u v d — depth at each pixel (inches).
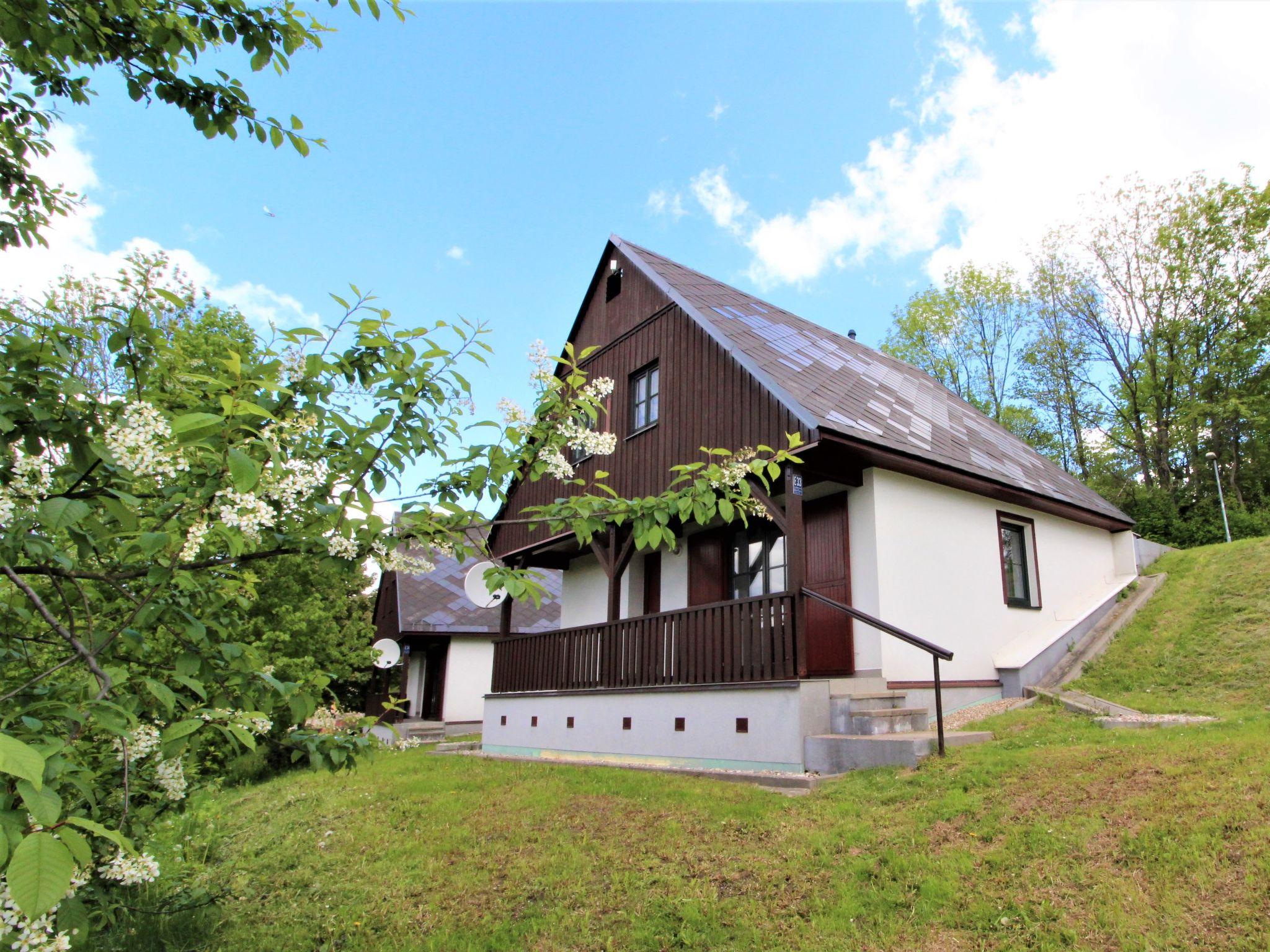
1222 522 805.2
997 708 335.3
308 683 128.3
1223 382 995.9
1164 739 221.1
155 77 142.1
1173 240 1003.9
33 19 128.3
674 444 392.2
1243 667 328.5
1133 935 129.8
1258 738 200.7
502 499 154.5
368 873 216.5
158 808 137.0
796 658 281.0
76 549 114.2
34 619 122.2
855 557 337.1
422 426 140.8
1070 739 245.8
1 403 90.7
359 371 141.8
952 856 166.7
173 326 145.8
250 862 245.9
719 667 314.3
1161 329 1024.2
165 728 119.0
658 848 201.6
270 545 131.9
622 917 169.3
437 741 538.0
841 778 242.5
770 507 307.1
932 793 205.0
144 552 100.7
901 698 306.8
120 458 94.3
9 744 55.1
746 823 209.6
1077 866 152.7
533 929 169.5
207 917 195.2
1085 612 417.7
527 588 135.0
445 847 226.7
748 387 344.8
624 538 408.8
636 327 454.0
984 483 371.2
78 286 159.0
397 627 766.5
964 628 359.6
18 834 62.6
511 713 453.4
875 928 147.9
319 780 376.5
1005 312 1178.6
